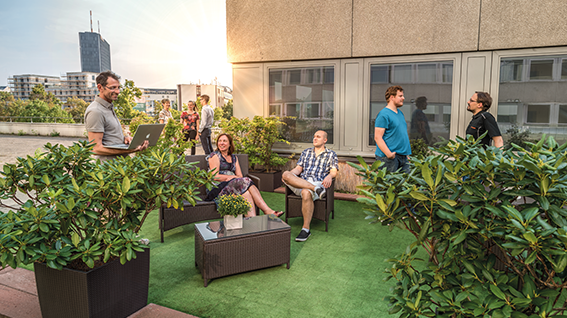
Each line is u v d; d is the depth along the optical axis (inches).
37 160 98.7
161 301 107.7
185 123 391.2
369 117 247.3
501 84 213.5
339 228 179.6
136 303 97.8
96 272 84.8
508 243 45.8
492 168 52.0
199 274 126.8
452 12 216.1
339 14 243.1
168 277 124.3
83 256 78.2
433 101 230.1
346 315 99.9
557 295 48.5
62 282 85.3
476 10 210.8
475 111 168.1
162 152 100.3
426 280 60.5
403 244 156.8
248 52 272.4
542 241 44.9
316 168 183.9
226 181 171.6
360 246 154.6
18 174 96.3
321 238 164.9
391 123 175.0
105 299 87.7
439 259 72.0
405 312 58.4
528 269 53.6
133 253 83.3
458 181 53.6
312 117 264.2
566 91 201.5
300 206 177.3
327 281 121.4
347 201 233.8
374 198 60.2
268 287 117.0
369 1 234.1
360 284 119.0
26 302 102.7
